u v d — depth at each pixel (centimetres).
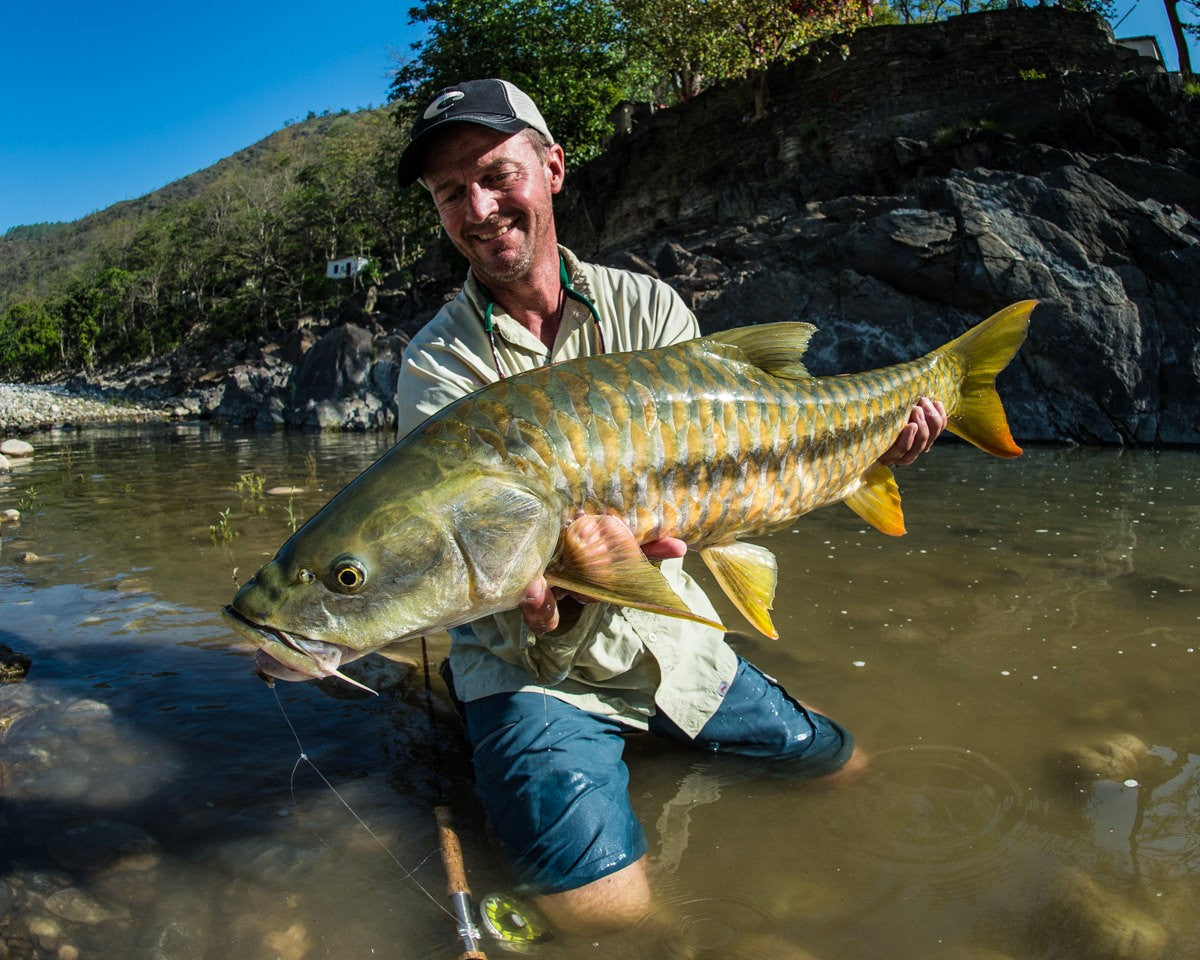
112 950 221
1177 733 325
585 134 3069
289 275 6581
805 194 2150
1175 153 1644
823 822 275
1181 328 1402
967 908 231
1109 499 809
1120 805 277
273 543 691
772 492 269
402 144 4962
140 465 1408
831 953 216
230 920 233
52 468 1402
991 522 700
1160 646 413
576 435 229
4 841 271
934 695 365
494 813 269
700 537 260
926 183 1623
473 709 295
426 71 3178
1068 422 1418
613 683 301
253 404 3191
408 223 5362
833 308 1616
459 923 227
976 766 304
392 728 355
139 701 379
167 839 273
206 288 8525
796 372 280
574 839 246
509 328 304
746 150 2339
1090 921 221
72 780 310
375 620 215
